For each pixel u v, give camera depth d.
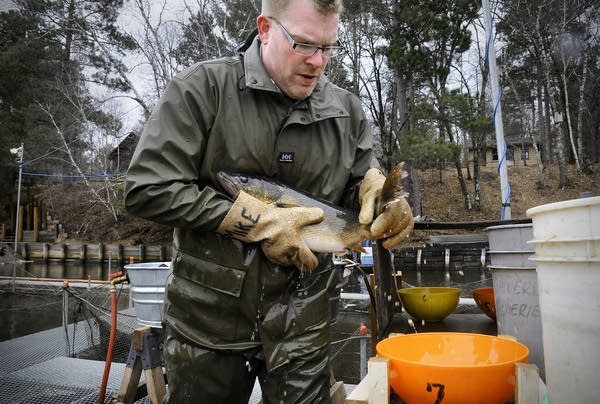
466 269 23.69
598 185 30.77
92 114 31.72
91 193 34.84
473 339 2.02
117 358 5.30
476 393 1.50
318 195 2.19
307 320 2.06
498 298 2.59
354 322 7.54
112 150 35.03
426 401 1.56
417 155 20.62
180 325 2.02
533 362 2.36
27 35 32.03
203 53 26.52
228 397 2.07
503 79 31.64
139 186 1.85
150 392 3.34
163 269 3.36
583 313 1.29
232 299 1.96
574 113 32.12
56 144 32.00
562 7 25.08
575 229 1.31
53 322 11.41
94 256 31.67
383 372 1.63
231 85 2.00
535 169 37.06
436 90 23.03
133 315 5.64
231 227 1.87
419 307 3.12
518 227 2.41
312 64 1.88
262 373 2.08
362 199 2.20
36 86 31.42
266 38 1.98
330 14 1.82
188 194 1.87
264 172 2.09
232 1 26.25
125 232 34.72
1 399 3.82
